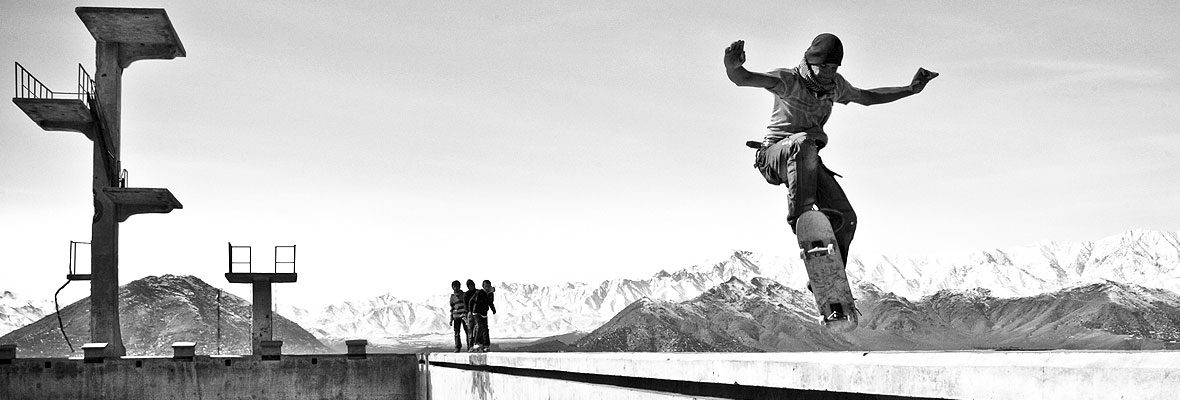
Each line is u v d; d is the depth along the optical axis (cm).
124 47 3438
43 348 12725
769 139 801
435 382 2639
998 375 424
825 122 809
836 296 712
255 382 3158
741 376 681
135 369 3112
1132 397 352
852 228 784
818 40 778
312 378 3177
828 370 570
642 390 858
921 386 481
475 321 2616
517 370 1478
